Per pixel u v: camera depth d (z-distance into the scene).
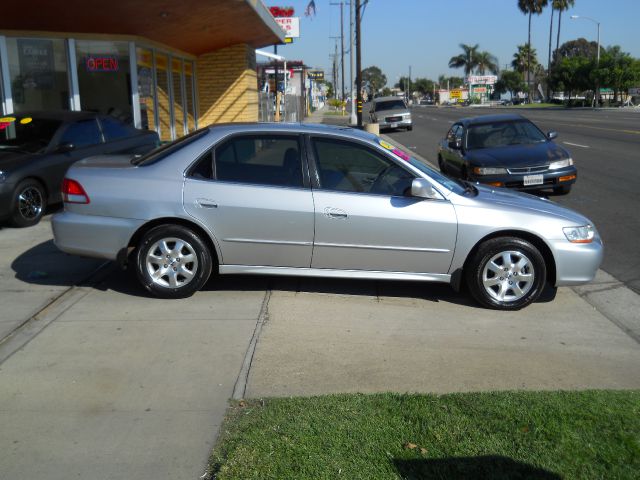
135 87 13.52
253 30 16.66
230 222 5.71
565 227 5.79
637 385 4.31
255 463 3.24
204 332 5.12
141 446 3.52
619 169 15.04
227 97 18.62
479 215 5.73
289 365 4.54
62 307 5.68
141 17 12.41
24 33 12.26
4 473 3.28
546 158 11.12
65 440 3.58
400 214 5.69
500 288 5.81
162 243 5.79
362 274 5.86
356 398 3.97
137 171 5.85
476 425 3.62
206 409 3.92
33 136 9.45
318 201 5.69
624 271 7.20
